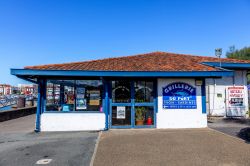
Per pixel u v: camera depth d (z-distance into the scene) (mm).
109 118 11102
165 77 11141
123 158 6492
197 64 12961
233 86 14859
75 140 8812
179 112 11227
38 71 10234
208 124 12172
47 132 10594
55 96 11062
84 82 11195
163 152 7023
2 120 15297
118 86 11234
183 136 9219
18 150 7504
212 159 6301
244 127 11180
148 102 11289
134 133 9945
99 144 8078
